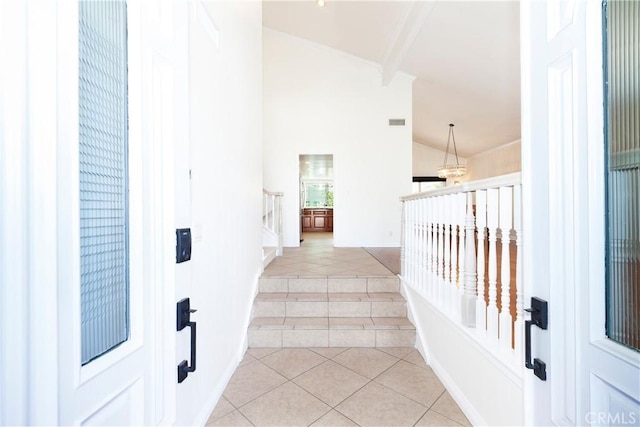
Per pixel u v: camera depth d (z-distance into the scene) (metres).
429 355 2.16
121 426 0.70
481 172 9.01
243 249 2.39
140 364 0.78
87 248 0.66
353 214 5.64
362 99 5.61
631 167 0.62
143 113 0.80
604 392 0.64
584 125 0.68
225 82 1.93
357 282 2.94
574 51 0.71
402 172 5.63
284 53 5.62
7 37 0.47
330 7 4.43
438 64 4.69
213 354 1.70
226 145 1.95
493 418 1.39
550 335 0.79
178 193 0.97
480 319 1.56
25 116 0.48
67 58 0.55
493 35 3.53
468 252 1.63
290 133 5.65
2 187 0.46
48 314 0.51
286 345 2.44
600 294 0.66
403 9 3.90
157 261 0.86
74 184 0.57
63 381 0.53
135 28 0.78
